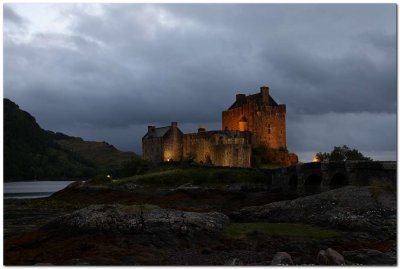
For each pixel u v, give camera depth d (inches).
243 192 2815.0
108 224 1364.4
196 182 3324.3
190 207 2522.1
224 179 3235.7
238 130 4500.5
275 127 4596.5
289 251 1204.5
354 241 1294.3
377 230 1416.1
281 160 4360.2
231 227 1502.2
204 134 4434.1
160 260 1115.3
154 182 3528.5
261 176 3125.0
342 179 2226.9
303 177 2440.9
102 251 1187.3
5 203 2960.1
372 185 1824.6
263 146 4382.4
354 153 3351.4
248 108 4562.0
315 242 1293.1
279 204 1802.4
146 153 4886.8
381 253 1066.1
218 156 4148.6
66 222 1411.2
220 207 2486.5
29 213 2304.4
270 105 4638.3
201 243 1325.0
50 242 1309.1
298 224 1592.0
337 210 1603.1
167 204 2687.0
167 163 4478.3
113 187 3545.8
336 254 1010.7
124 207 1465.3
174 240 1315.2
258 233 1417.3
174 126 4771.2
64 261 1090.7
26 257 1155.9
